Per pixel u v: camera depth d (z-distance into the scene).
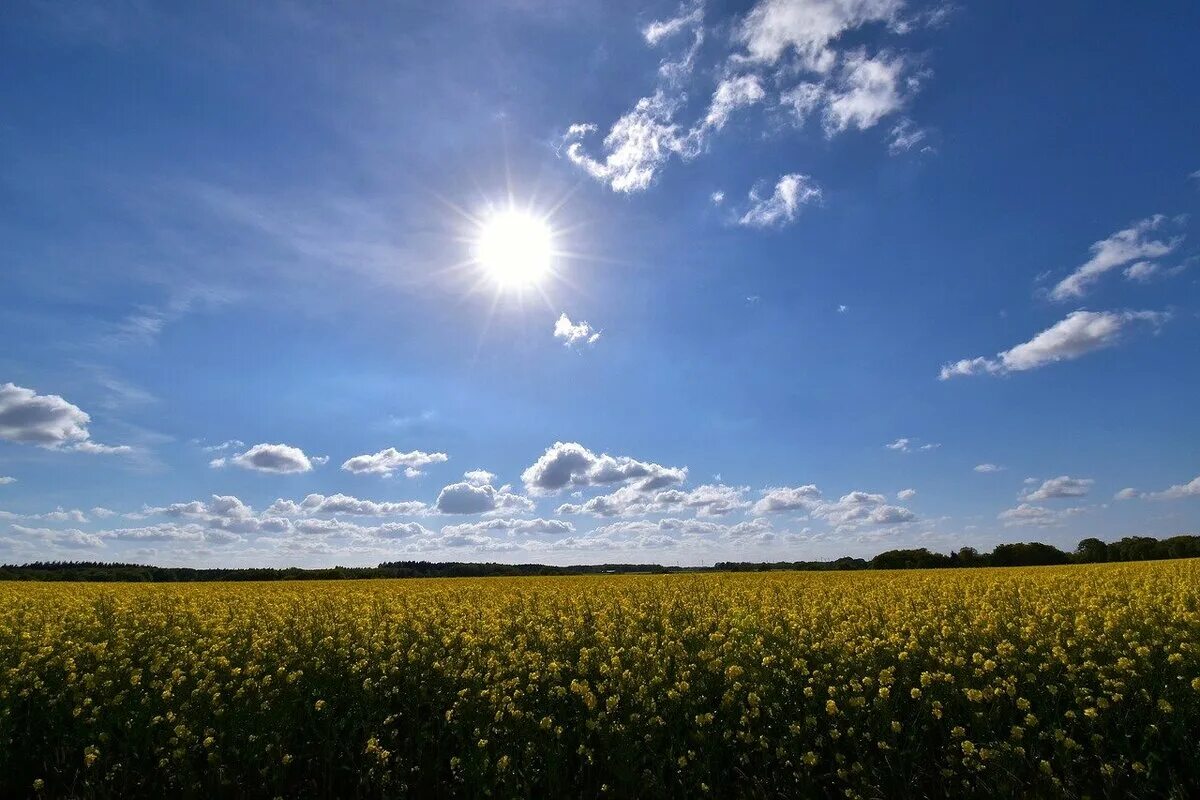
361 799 6.95
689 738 7.15
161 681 9.05
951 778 6.43
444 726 7.84
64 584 28.38
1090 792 6.00
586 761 6.98
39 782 6.75
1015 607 12.58
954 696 7.59
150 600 17.98
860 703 7.10
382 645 10.66
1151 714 6.77
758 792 6.48
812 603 14.59
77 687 8.38
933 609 13.01
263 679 8.78
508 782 6.66
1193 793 5.87
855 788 6.45
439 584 27.94
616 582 26.27
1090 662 7.77
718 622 12.41
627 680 8.29
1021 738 6.51
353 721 8.03
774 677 8.38
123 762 7.30
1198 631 9.38
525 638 11.27
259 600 17.67
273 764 7.15
